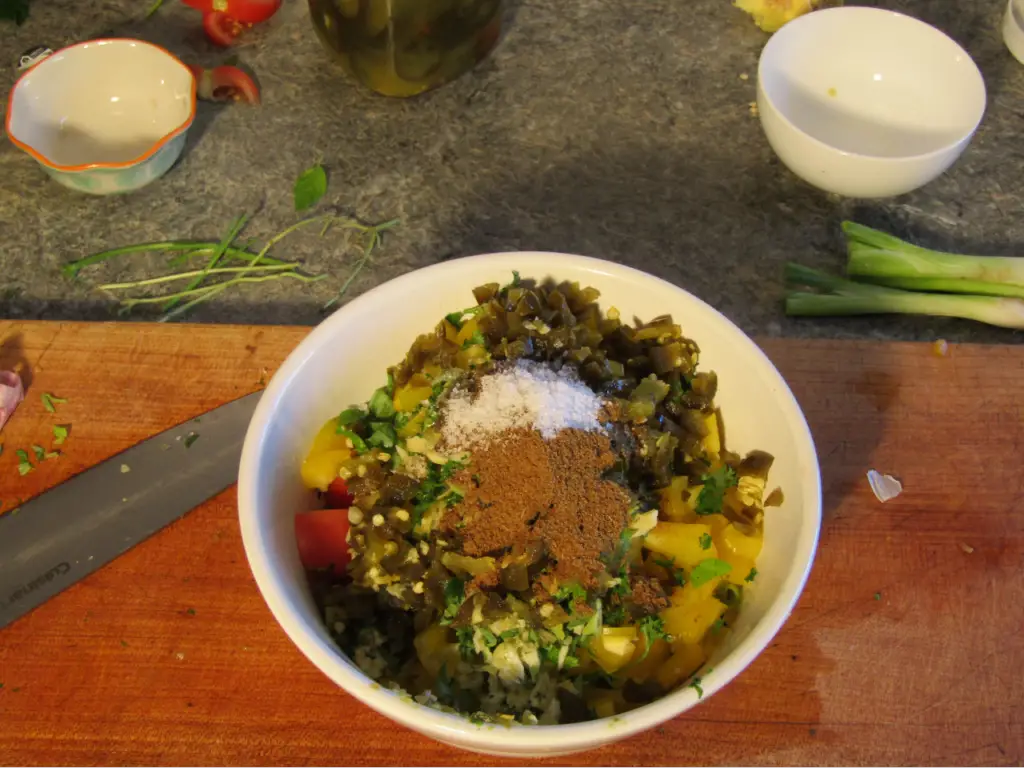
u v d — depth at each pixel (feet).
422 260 1.43
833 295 1.36
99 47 1.48
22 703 1.00
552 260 1.00
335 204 1.49
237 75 1.56
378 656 0.89
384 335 1.00
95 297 1.38
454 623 0.87
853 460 1.16
